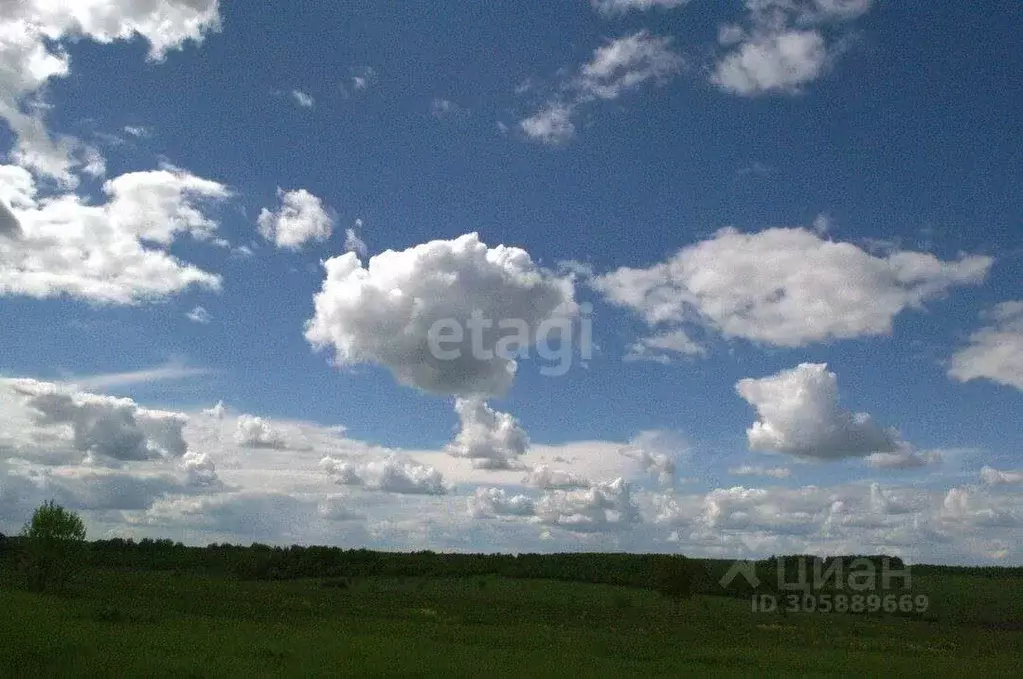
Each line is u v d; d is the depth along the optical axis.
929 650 63.16
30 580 76.50
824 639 70.25
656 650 49.72
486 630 59.78
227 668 29.20
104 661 28.61
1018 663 54.06
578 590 134.75
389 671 31.00
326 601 90.12
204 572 164.62
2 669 26.23
